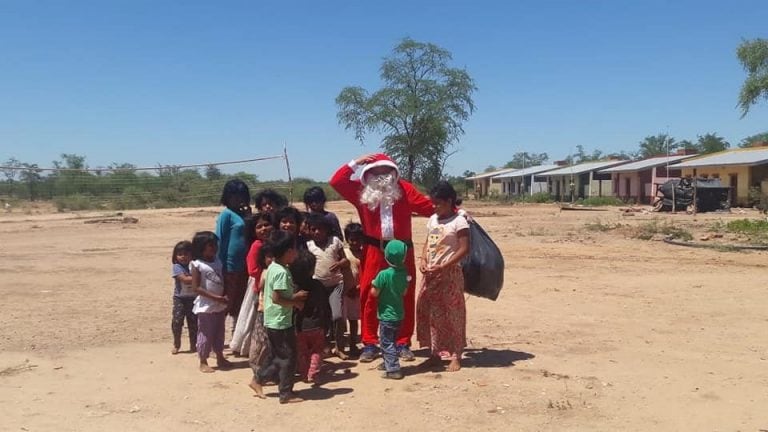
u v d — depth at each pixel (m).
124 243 21.08
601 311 9.84
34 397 6.00
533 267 14.72
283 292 5.79
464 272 7.10
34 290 12.02
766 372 6.65
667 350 7.54
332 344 7.50
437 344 6.75
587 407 5.59
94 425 5.30
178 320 7.60
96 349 7.79
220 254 7.39
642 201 58.62
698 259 16.02
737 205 46.56
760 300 10.59
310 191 7.47
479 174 102.00
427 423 5.25
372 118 54.53
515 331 8.55
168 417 5.48
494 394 5.92
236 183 7.54
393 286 6.42
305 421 5.35
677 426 5.20
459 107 55.81
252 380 6.12
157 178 49.97
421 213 7.38
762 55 20.89
